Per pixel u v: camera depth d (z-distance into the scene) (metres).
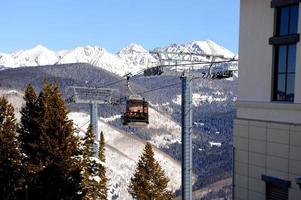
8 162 31.09
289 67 13.80
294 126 13.34
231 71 20.14
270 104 14.26
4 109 34.69
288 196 13.64
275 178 14.02
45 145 28.03
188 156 20.83
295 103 13.35
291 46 13.73
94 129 36.00
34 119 29.23
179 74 20.66
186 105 20.72
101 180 37.06
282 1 13.61
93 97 36.31
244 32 15.37
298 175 13.23
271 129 14.23
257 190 14.93
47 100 29.08
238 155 15.79
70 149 28.62
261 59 14.70
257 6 14.72
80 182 28.75
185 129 20.75
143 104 34.41
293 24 13.55
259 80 14.84
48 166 27.58
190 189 20.86
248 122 15.23
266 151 14.48
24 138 30.86
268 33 14.34
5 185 30.64
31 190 27.58
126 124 34.44
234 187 16.06
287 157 13.62
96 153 35.59
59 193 27.41
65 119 29.44
